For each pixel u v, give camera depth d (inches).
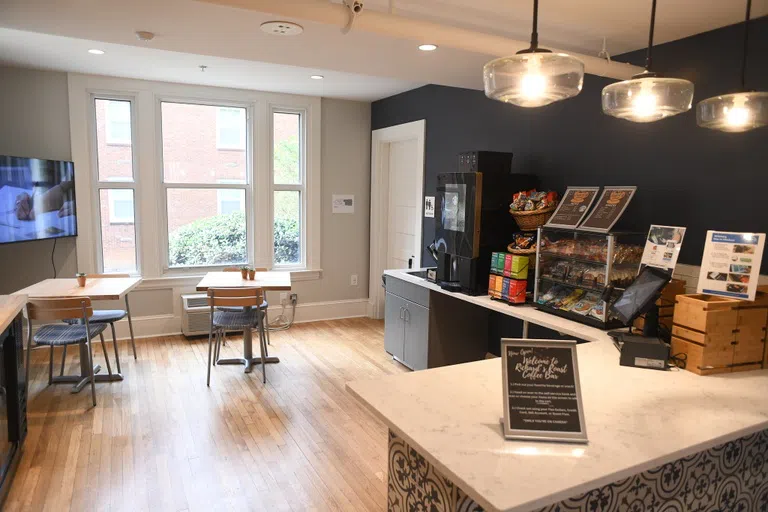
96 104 189.2
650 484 61.5
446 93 181.0
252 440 120.1
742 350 77.4
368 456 114.1
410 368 165.8
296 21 97.3
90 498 96.9
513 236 137.4
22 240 162.2
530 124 145.8
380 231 229.1
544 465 49.4
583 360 82.4
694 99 105.6
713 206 101.7
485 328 164.2
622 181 120.3
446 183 146.6
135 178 195.9
